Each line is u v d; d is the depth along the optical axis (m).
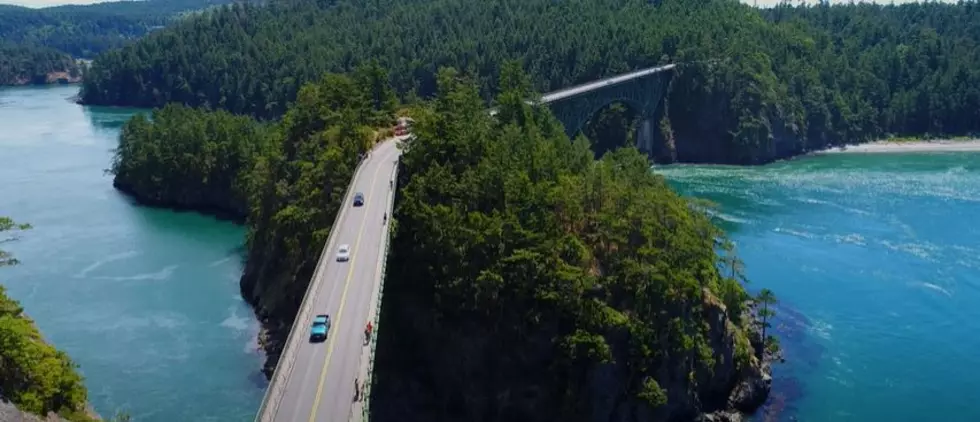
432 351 72.94
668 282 70.62
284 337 81.19
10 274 103.56
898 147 191.62
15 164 179.62
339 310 59.69
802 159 183.25
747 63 186.00
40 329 85.75
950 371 78.88
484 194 76.75
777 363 80.88
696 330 72.38
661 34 194.38
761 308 91.88
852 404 73.25
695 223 81.56
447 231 72.44
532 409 69.75
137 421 67.81
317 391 49.12
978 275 102.44
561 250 72.19
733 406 73.62
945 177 157.25
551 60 188.50
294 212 88.38
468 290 70.94
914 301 95.06
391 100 119.19
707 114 183.25
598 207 78.19
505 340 70.81
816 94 194.38
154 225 131.25
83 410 56.06
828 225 125.38
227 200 143.38
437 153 82.38
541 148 88.50
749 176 164.50
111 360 78.81
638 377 69.19
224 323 88.06
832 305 94.31
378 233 73.56
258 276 95.38
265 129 153.50
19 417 47.53
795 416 71.88
